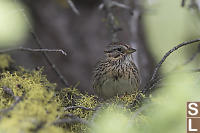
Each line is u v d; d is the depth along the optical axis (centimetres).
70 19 1603
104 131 680
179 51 1184
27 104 707
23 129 651
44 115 690
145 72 1440
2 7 921
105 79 1166
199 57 1262
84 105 902
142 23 1603
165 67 1252
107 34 1593
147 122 733
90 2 1627
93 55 1573
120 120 732
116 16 1476
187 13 1561
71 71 1553
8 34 917
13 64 1104
